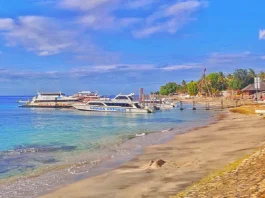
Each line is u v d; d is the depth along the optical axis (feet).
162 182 41.24
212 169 46.01
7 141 94.94
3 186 45.19
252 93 399.85
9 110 337.31
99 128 137.59
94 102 287.48
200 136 94.48
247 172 36.55
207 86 549.13
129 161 60.23
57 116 237.25
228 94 488.85
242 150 61.36
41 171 54.24
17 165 59.77
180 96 606.55
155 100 336.49
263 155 44.91
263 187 28.50
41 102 377.30
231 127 118.11
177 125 147.33
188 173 44.78
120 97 276.00
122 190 39.60
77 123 169.48
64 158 66.13
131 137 101.04
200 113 243.60
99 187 42.06
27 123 170.91
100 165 57.72
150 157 63.00
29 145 86.28
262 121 135.44
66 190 41.81
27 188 43.91
